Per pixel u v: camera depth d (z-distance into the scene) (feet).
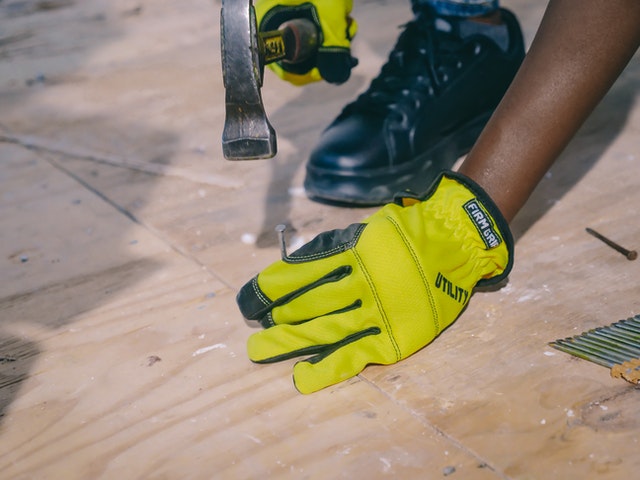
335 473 2.86
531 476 2.77
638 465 2.77
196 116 6.31
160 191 5.18
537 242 4.24
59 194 5.24
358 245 3.34
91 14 9.27
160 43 8.08
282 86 6.76
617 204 4.54
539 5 8.01
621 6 3.17
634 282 3.82
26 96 6.96
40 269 4.38
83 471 2.98
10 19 9.27
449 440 2.96
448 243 3.41
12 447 3.12
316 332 3.38
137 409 3.28
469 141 5.23
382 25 8.00
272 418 3.16
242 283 4.09
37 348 3.71
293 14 4.46
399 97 4.82
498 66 5.16
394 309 3.32
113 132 6.12
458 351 3.45
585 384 3.17
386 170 4.66
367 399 3.21
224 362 3.51
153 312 3.91
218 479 2.89
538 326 3.56
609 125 5.52
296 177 5.22
